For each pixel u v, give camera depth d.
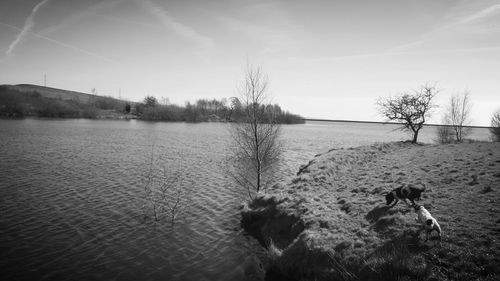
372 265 12.22
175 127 120.50
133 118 174.25
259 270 15.47
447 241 12.27
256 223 20.70
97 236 18.45
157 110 173.00
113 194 26.77
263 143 27.31
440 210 14.95
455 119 47.59
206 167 40.03
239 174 35.16
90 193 26.78
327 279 12.87
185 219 21.75
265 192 24.42
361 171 25.91
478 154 24.22
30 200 24.23
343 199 19.09
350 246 13.72
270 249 16.36
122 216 21.80
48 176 31.97
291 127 178.50
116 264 15.45
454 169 20.67
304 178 24.59
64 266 15.04
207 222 21.42
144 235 18.89
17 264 14.99
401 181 20.45
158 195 27.02
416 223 13.85
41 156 43.03
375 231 14.38
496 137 46.78
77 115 155.25
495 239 11.77
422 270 11.19
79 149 51.19
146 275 14.60
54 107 150.25
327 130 160.50
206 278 14.58
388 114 41.28
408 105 39.94
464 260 11.11
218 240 18.72
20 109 137.62
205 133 93.75
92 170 35.81
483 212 13.98
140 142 65.00
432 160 24.84
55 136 68.19
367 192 19.58
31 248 16.62
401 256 11.99
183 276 14.66
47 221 20.31
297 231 17.25
